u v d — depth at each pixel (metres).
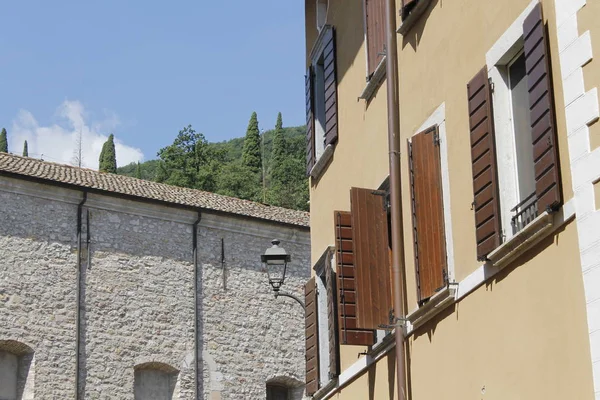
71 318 30.98
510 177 9.55
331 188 16.20
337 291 13.77
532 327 8.84
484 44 10.12
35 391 29.88
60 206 31.53
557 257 8.48
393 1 12.77
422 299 11.18
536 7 8.85
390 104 12.53
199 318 33.69
